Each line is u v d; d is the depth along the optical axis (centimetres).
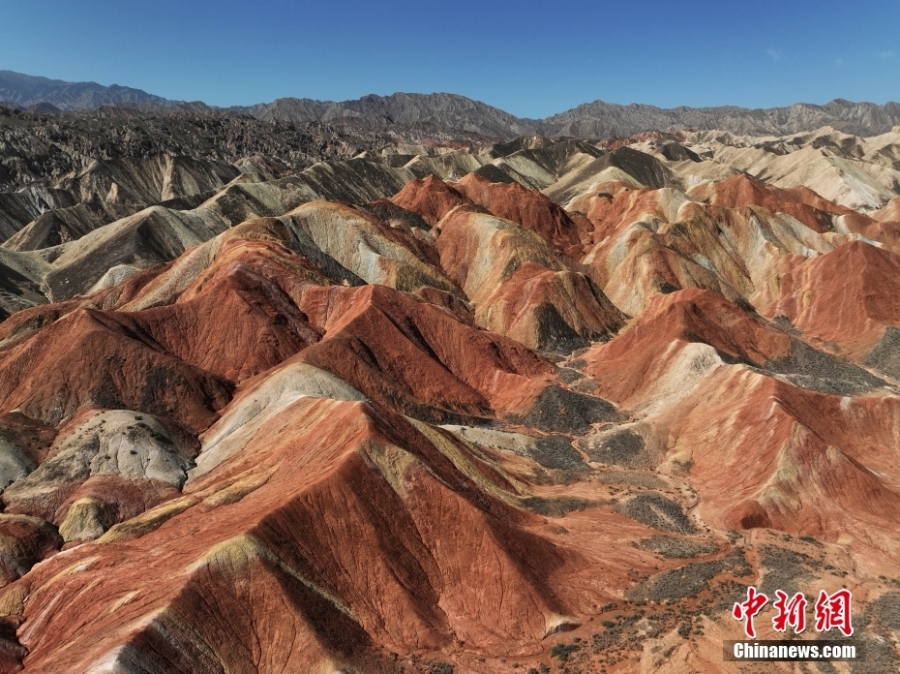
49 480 4734
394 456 4041
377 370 6469
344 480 3803
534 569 3772
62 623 3328
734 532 4403
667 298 8344
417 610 3462
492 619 3500
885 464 5253
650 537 4322
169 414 5791
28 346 6288
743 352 7306
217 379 6288
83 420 5334
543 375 7319
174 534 3875
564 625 3466
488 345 7375
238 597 3209
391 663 3200
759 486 4731
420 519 3859
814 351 7456
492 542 3731
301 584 3350
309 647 3128
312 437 4538
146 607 3089
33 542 4247
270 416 5291
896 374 7238
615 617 3553
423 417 6159
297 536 3553
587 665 3219
